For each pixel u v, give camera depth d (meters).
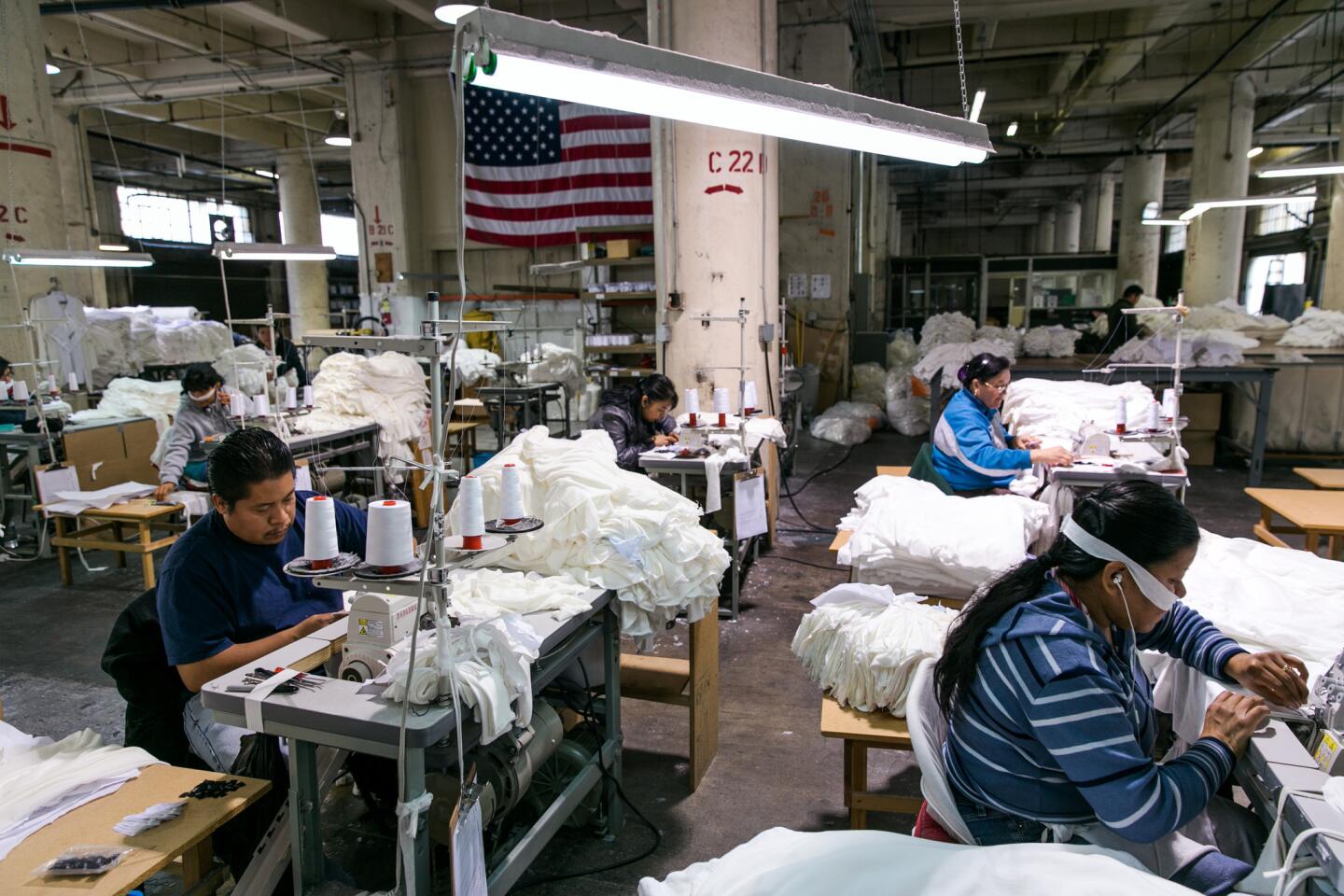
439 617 1.37
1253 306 18.98
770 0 4.96
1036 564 1.36
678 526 2.19
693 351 5.09
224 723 1.51
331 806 2.30
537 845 1.81
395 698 1.44
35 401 5.37
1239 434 7.31
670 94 1.44
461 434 6.64
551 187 9.22
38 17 6.40
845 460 7.71
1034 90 12.59
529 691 1.55
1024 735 1.27
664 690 2.49
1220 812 1.48
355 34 9.72
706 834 2.26
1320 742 1.31
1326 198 14.49
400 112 10.01
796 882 1.13
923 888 1.10
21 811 1.46
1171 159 16.89
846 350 9.72
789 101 1.58
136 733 1.95
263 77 10.17
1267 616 1.88
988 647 1.32
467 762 1.77
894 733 1.84
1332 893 1.05
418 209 10.41
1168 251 20.50
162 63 10.28
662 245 5.11
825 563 4.75
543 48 1.19
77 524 4.61
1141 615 1.27
